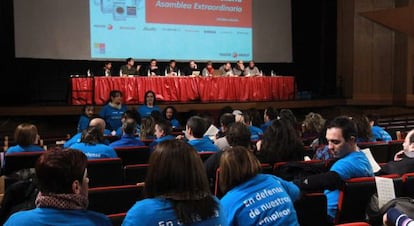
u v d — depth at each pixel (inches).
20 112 373.4
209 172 130.6
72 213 66.0
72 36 427.8
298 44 574.2
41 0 414.3
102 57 438.6
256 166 87.0
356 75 563.8
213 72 458.6
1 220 108.4
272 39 530.6
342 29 575.5
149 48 458.0
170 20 466.0
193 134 167.3
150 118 213.0
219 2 491.5
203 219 65.4
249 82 459.5
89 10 431.8
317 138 183.9
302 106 498.3
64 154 67.9
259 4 519.2
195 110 424.2
